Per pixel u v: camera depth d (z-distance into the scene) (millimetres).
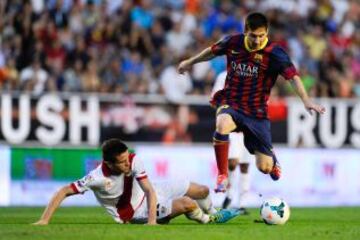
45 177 54969
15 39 63812
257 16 32156
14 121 55031
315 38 74000
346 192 60406
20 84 61812
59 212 44938
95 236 26594
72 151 55438
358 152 60812
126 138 56938
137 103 57125
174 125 57781
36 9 65875
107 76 64062
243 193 43594
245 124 33188
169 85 65250
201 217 32688
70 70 63031
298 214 45406
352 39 76188
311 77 71062
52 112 55656
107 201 31969
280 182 58562
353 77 73312
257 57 32656
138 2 69625
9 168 54312
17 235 26906
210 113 58344
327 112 60281
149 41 67938
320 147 60125
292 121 59500
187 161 57500
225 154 33125
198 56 34281
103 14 67500
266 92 33281
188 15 71250
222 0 73250
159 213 32062
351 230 30812
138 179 31078
